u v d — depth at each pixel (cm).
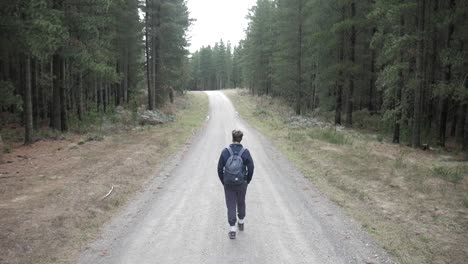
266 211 829
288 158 1532
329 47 2677
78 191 923
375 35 1964
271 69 5269
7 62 2652
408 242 654
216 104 5447
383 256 598
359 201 914
